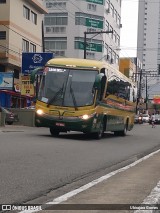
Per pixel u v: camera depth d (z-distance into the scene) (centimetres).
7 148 1387
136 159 1376
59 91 1905
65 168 1054
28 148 1420
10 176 903
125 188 835
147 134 2992
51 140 1792
